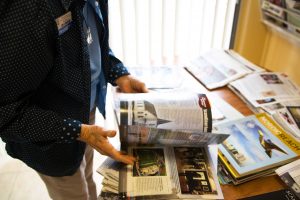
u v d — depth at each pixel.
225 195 0.68
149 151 0.75
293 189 0.69
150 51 1.59
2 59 0.56
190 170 0.70
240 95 1.06
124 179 0.67
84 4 0.71
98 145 0.70
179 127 0.69
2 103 0.62
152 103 0.71
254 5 1.52
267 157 0.75
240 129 0.86
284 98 1.04
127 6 1.43
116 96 0.79
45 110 0.68
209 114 0.70
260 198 0.67
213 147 0.77
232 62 1.26
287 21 1.25
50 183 1.01
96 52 0.89
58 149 0.82
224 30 1.63
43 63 0.63
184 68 1.21
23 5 0.55
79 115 0.81
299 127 0.91
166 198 0.64
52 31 0.62
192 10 1.52
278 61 1.56
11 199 1.60
